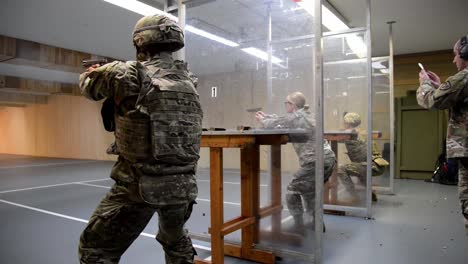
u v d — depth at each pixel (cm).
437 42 602
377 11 447
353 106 382
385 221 343
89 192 506
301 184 226
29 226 324
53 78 875
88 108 1085
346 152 374
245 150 246
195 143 146
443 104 189
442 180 582
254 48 273
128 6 413
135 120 131
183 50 270
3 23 474
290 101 230
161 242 156
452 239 282
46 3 402
